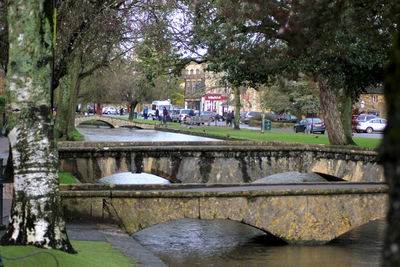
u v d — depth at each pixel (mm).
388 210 2975
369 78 26750
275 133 54906
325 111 34875
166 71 41344
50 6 9305
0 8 19781
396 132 2879
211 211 15258
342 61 25078
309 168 27219
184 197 15109
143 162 25141
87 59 34969
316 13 11766
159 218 14953
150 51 39156
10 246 8914
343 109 37219
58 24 21016
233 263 14344
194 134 56469
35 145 9156
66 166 24344
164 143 31172
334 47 15414
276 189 16094
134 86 85500
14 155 9211
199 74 118062
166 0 33031
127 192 14828
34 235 9109
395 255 2871
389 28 14047
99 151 24625
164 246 16641
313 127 61281
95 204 14742
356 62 24734
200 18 30734
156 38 35000
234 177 26172
